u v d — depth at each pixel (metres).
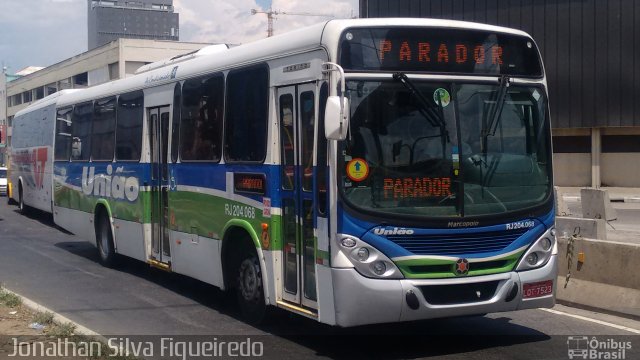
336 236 7.01
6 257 15.34
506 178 7.57
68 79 65.38
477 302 7.30
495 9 38.44
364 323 6.99
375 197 7.07
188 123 10.46
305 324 9.05
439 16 39.34
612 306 9.49
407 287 7.01
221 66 9.55
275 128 8.30
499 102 7.60
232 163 9.16
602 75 37.12
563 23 37.56
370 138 7.11
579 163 38.53
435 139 7.30
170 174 10.96
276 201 8.27
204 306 10.30
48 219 23.94
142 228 11.96
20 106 80.81
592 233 12.34
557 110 38.00
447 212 7.25
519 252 7.55
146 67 12.62
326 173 7.19
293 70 7.93
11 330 8.19
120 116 13.04
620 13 36.62
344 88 6.95
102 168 13.78
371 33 7.25
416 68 7.34
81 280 12.49
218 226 9.52
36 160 22.27
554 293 7.84
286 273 8.18
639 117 36.62
